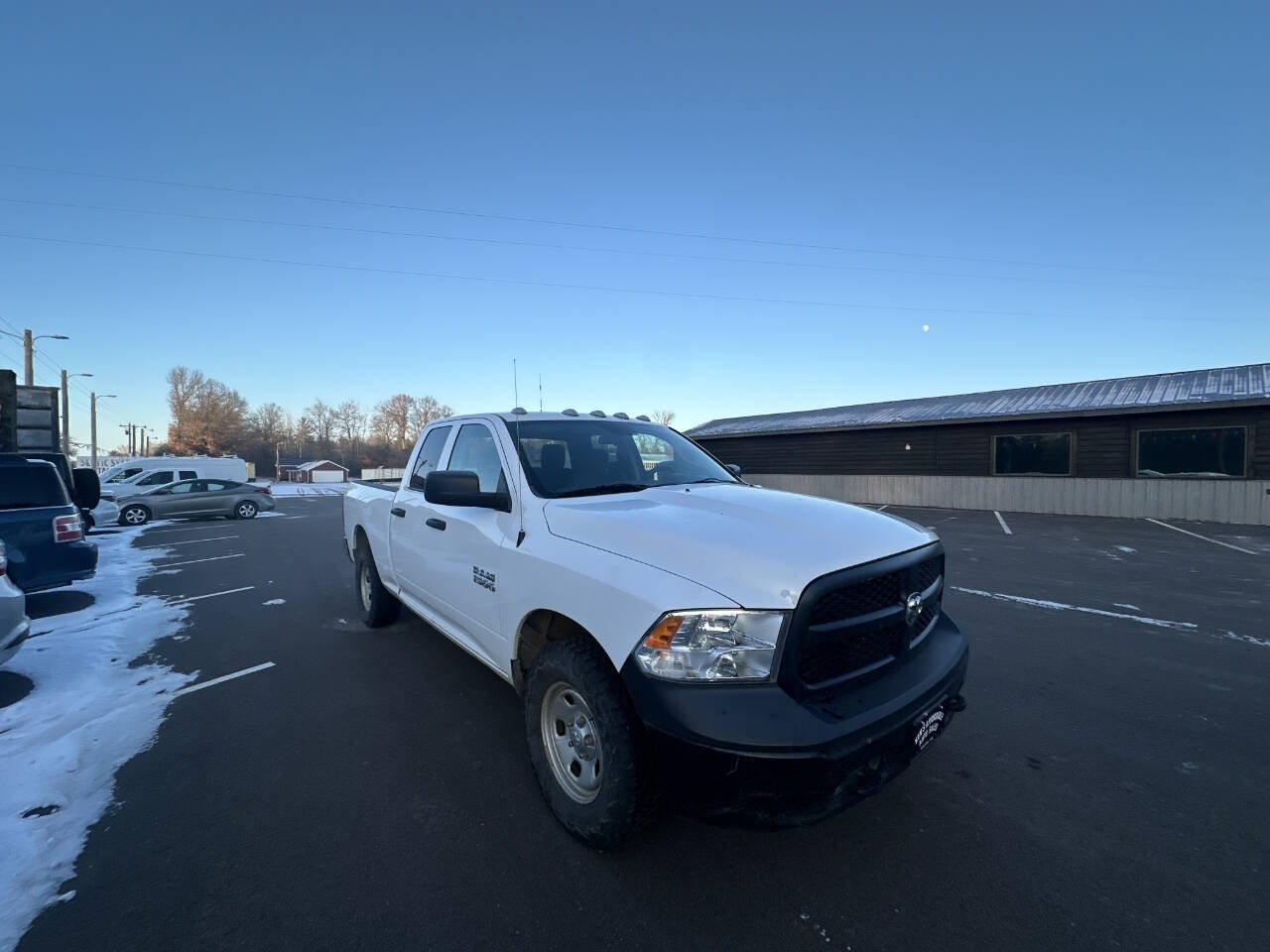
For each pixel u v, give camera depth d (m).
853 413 24.95
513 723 3.76
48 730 3.69
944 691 2.49
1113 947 2.05
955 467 19.45
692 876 2.38
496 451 3.56
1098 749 3.42
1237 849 2.56
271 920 2.16
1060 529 13.80
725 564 2.20
